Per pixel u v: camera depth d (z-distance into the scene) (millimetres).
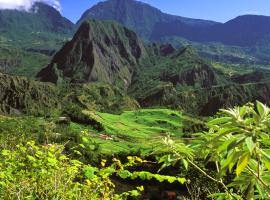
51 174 6102
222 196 3924
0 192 5867
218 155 3428
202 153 3477
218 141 2953
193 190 5918
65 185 5906
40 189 5922
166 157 3742
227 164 2688
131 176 6578
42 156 6461
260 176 2932
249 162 2869
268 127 2615
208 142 3064
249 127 2668
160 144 3783
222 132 2756
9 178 6035
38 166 6152
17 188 6066
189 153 3701
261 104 2752
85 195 6277
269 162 2568
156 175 6332
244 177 3115
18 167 6273
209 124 2844
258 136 2691
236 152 2650
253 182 3037
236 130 2697
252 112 2758
